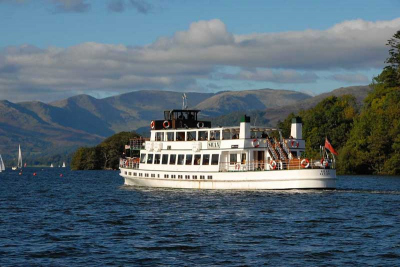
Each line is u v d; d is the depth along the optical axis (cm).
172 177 10400
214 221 6625
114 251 5038
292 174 8975
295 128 9756
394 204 7969
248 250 5031
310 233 5788
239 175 9456
